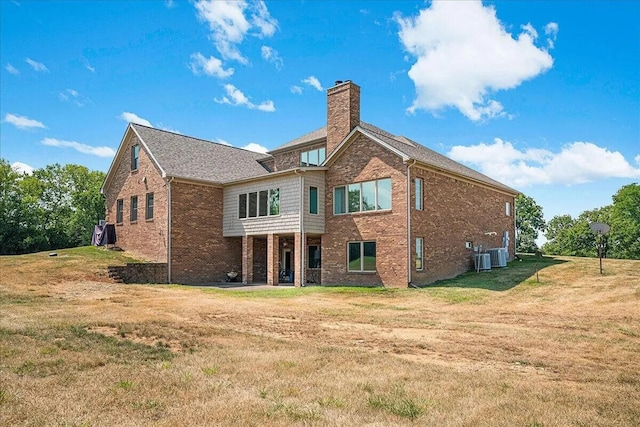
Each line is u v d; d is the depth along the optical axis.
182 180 24.38
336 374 6.41
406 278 19.27
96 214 52.06
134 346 8.20
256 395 5.44
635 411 4.93
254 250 27.06
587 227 57.53
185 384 5.86
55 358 7.18
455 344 8.88
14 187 44.22
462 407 5.03
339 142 22.97
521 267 23.03
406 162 19.61
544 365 7.24
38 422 4.50
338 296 17.42
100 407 4.97
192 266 24.48
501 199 28.03
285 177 22.84
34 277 18.59
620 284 17.12
